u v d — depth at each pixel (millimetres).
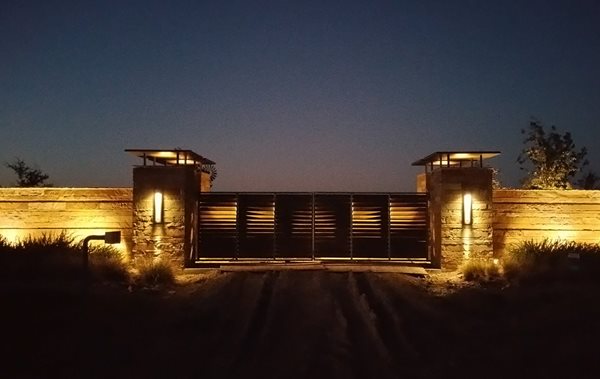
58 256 13648
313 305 11727
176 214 15312
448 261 15391
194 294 12930
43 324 9461
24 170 24234
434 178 16125
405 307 11734
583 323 10023
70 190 16500
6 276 12211
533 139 23469
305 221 16719
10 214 16469
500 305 11812
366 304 11789
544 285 13281
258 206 16719
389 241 16688
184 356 8383
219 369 7832
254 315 11039
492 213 15984
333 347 8906
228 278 14172
